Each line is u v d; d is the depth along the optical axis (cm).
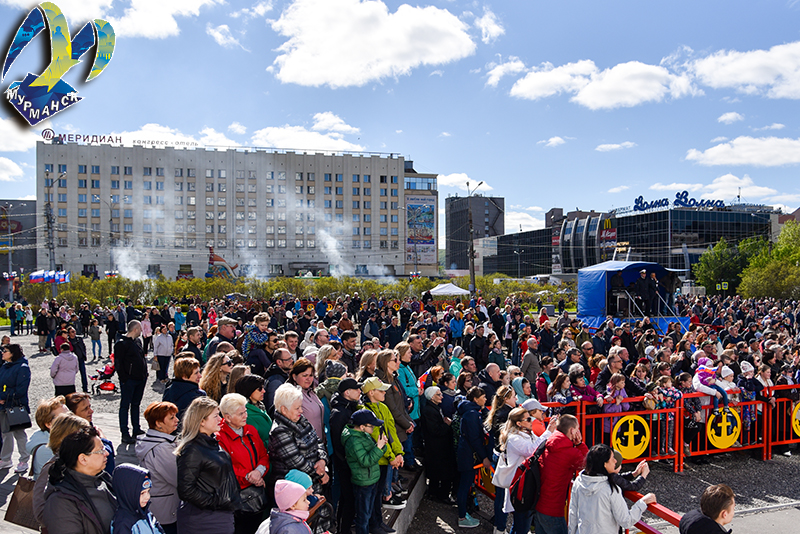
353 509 523
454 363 998
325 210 9362
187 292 4406
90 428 331
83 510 311
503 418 615
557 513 491
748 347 1232
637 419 809
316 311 2527
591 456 437
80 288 4066
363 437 496
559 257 10338
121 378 790
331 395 588
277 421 445
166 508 388
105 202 8312
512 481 524
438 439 687
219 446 385
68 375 890
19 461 684
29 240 8119
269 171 9100
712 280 5944
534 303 4559
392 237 9700
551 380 972
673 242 7712
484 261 14162
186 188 8719
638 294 2059
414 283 4791
